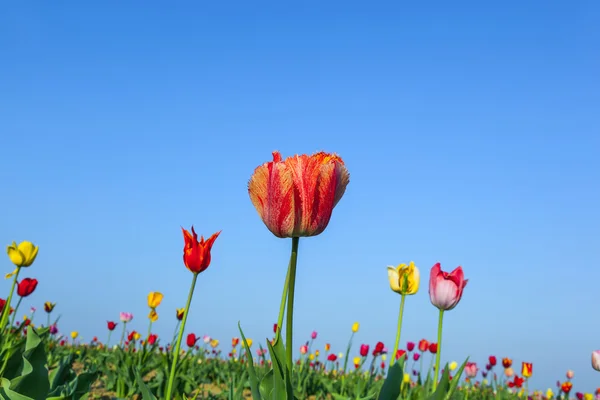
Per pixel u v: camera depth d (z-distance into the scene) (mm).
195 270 818
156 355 1960
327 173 552
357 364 2371
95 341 3109
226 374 2092
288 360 565
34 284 1388
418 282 919
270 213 557
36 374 858
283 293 689
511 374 2395
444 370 651
